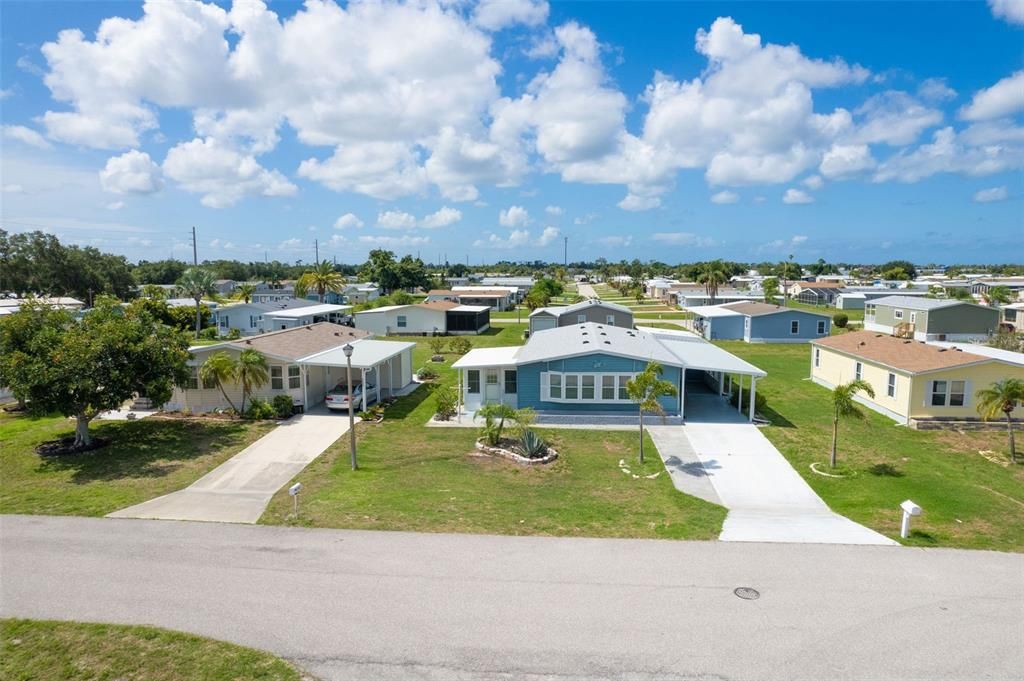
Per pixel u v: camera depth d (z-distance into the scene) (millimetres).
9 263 73375
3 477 17250
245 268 145875
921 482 17828
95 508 14609
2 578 10852
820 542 12594
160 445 20625
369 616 9602
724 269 95438
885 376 26828
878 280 121875
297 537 12727
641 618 9531
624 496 16203
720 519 14289
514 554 11875
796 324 52594
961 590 10445
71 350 18484
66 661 8438
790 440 22312
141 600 10078
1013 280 101812
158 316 55125
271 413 24641
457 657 8570
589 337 27891
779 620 9477
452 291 86938
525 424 20125
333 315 65062
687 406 27828
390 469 18297
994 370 24359
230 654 8625
